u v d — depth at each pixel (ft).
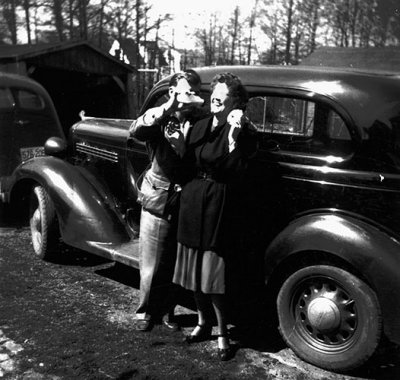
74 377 8.81
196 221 9.07
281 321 9.94
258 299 12.61
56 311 11.55
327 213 9.29
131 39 111.34
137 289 13.19
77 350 9.76
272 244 9.66
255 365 9.53
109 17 110.42
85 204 12.92
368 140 8.93
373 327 8.76
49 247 14.46
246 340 10.59
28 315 11.27
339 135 9.25
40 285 13.12
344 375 9.33
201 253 9.32
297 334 9.76
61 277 13.76
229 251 9.32
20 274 13.83
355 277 8.90
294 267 9.80
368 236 8.68
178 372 9.10
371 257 8.55
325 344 9.47
